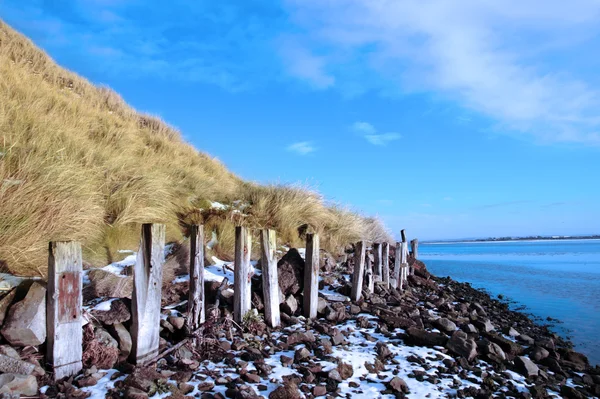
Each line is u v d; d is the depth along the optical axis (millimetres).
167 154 12414
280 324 5645
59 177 6359
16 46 15398
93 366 3828
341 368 4363
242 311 5312
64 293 3744
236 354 4543
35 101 9914
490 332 6371
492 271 21359
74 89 15453
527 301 12102
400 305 7238
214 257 7199
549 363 5559
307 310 6051
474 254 43969
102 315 4395
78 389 3521
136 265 4133
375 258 8516
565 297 12836
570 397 4559
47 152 7039
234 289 5363
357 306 6688
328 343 4941
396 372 4484
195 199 9164
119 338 4199
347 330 5688
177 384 3709
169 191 8680
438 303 8531
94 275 5367
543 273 20391
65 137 8359
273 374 4113
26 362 3521
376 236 13891
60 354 3686
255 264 7367
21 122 7812
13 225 5281
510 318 9367
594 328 8891
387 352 4898
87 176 7180
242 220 8820
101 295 5133
